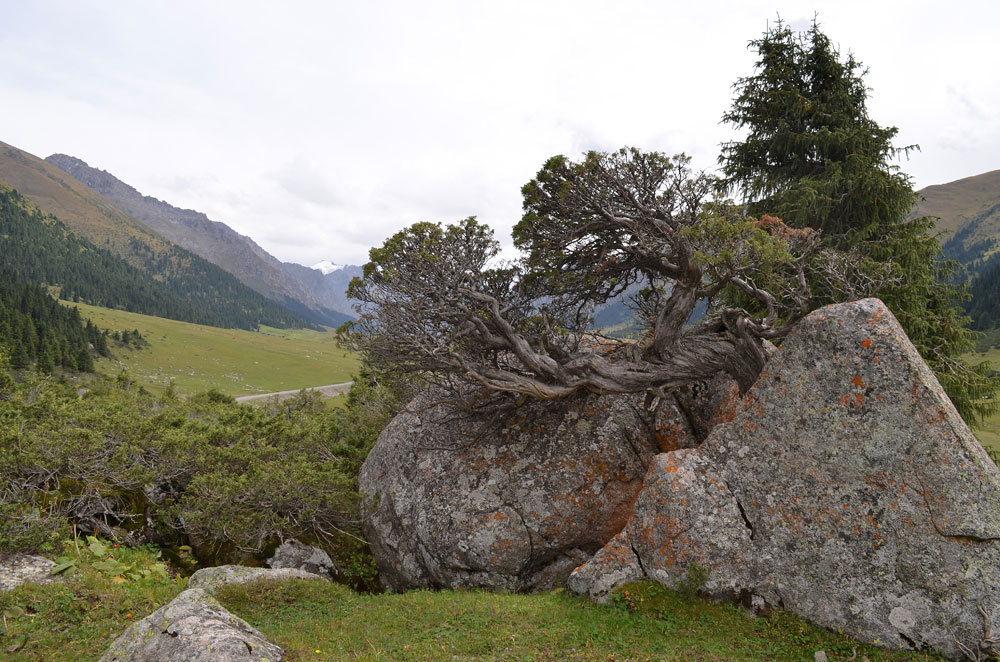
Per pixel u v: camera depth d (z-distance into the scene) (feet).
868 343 38.96
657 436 57.82
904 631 33.94
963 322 67.82
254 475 58.44
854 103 74.64
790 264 50.29
